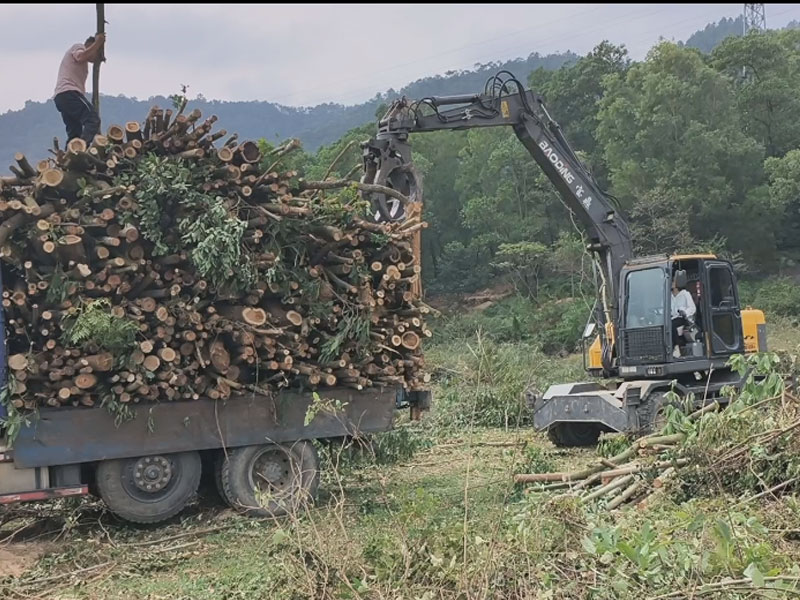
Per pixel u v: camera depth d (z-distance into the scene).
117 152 7.50
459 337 27.88
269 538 7.25
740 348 12.08
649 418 11.03
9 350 7.20
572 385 12.37
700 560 4.66
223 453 8.16
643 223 34.22
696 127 35.09
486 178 42.88
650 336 11.62
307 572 5.06
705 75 36.31
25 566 6.71
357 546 5.84
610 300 12.55
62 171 7.21
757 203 35.44
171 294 7.54
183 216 7.56
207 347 7.82
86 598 5.93
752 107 39.56
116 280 7.33
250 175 7.96
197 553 7.00
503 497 6.96
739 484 6.90
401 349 8.98
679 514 5.54
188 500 7.89
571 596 4.79
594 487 7.50
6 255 6.93
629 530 5.62
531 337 31.84
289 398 8.27
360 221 8.46
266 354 7.99
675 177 35.06
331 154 36.59
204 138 7.81
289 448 8.30
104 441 7.40
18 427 6.96
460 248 43.09
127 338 7.21
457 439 12.77
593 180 12.61
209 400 7.90
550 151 12.30
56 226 7.09
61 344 7.20
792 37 47.47
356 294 8.49
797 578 4.32
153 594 5.96
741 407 7.32
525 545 5.03
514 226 40.81
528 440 8.87
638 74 38.34
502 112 12.01
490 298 41.22
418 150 45.31
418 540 5.28
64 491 7.24
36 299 7.25
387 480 9.30
